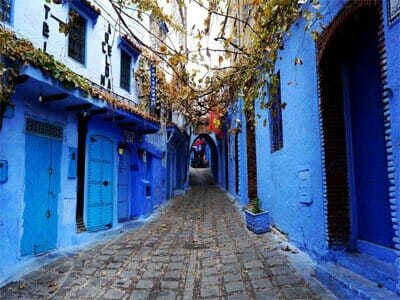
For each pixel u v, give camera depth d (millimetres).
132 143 11227
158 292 4887
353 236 4910
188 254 6789
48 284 5152
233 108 6793
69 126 7742
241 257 6230
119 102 9031
